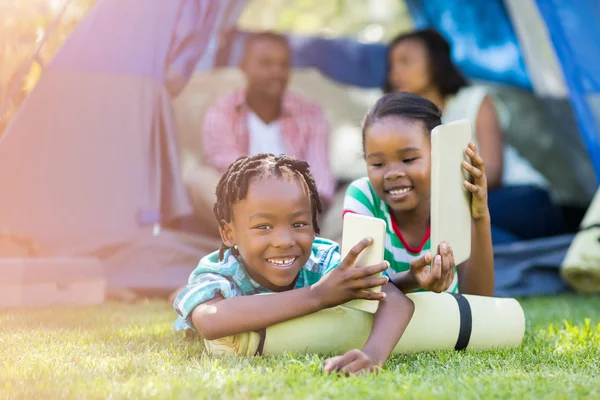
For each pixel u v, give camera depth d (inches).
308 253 78.9
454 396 56.6
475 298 86.4
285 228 76.7
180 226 182.2
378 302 74.0
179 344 84.3
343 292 72.4
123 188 150.3
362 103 260.1
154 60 155.6
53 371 65.6
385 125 89.1
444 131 77.0
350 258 71.9
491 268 90.6
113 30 153.2
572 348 83.3
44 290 130.4
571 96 200.4
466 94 192.9
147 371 65.8
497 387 59.9
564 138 222.4
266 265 77.3
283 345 74.8
